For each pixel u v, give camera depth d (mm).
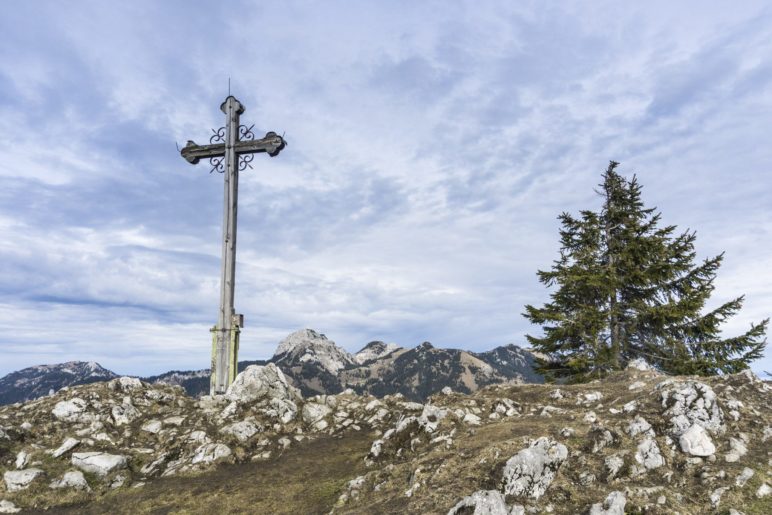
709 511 9211
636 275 28359
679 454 10906
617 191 31266
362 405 20000
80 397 17141
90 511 11641
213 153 21719
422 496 9531
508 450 10523
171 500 11969
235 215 21188
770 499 9242
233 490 12406
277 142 20766
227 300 20297
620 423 12156
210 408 17656
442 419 14117
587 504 9289
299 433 16859
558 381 30219
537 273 30625
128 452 14492
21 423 15438
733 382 14430
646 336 29094
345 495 11250
